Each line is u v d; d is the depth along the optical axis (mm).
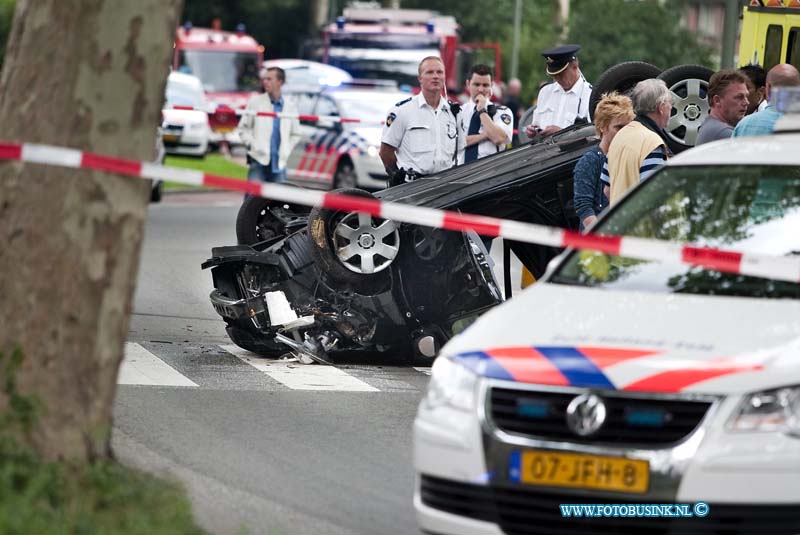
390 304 26031
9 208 14578
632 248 15578
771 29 40844
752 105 28469
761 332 13961
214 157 90812
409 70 92938
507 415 13719
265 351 26484
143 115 14664
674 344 13789
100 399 14891
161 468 18266
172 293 33969
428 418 14227
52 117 14422
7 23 66875
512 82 78875
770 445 12992
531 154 27000
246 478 18094
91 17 14383
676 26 87062
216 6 138875
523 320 14719
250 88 107500
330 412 22156
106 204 14570
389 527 16312
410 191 26484
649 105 24234
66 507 13992
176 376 24375
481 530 13789
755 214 16375
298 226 27875
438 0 132750
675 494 13070
